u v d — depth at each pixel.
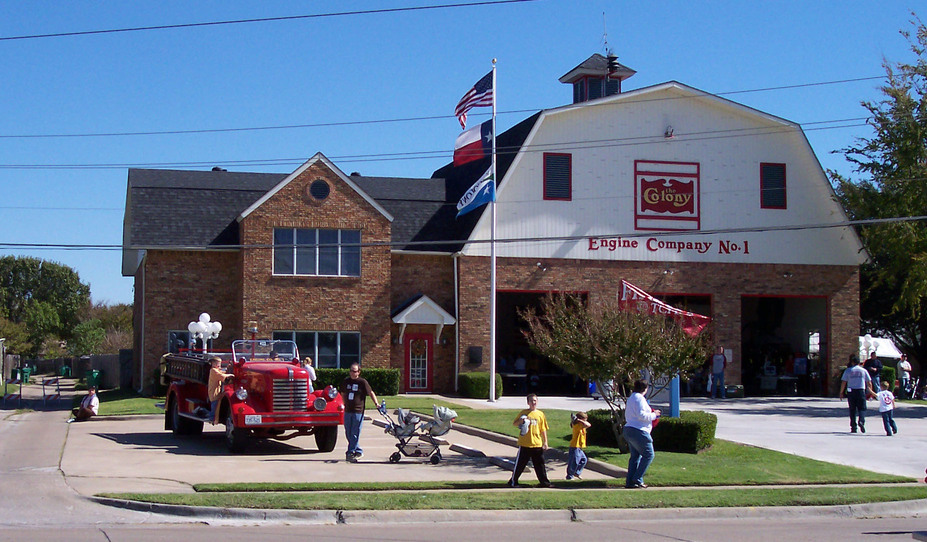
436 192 40.28
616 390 18.56
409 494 14.14
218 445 20.48
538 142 36.47
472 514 13.08
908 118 32.38
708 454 18.95
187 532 11.53
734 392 37.09
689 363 18.39
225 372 20.17
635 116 37.38
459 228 37.81
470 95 32.12
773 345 42.69
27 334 71.94
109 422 26.09
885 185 33.06
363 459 18.44
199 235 35.03
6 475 15.35
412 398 32.72
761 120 38.38
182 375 22.34
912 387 39.88
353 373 18.22
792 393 39.03
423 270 36.22
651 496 14.42
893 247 32.59
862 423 23.45
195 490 14.12
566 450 19.22
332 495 13.81
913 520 13.80
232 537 11.20
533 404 15.54
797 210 38.50
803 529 12.72
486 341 35.66
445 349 35.91
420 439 18.23
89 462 17.23
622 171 37.09
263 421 18.64
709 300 39.56
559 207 36.41
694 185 37.62
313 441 21.36
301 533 11.68
